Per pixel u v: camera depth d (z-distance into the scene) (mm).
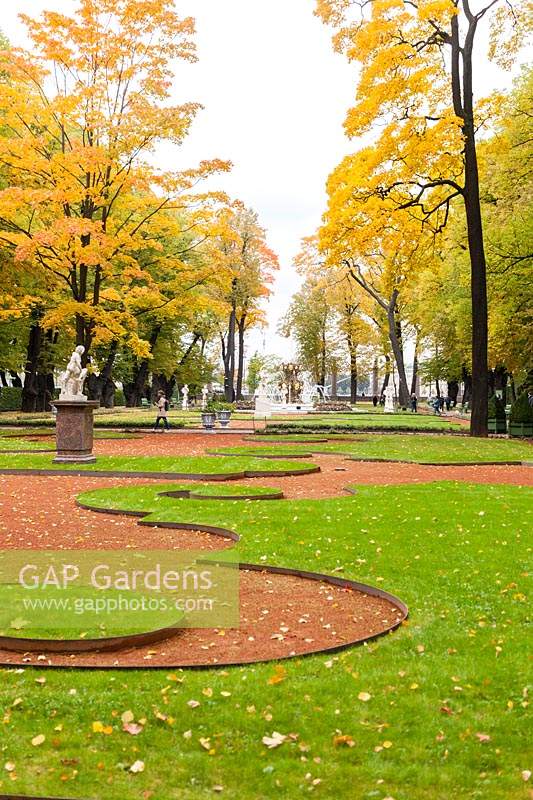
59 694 5516
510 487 15008
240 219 60250
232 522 11383
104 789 4465
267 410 52906
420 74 24156
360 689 5656
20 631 6582
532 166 30516
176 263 31188
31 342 43000
